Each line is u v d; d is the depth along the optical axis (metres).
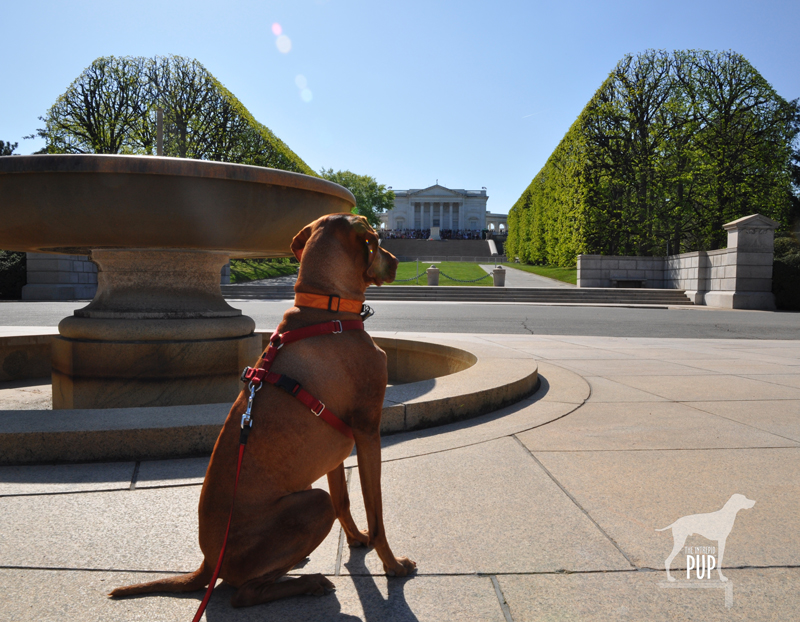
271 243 4.28
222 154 29.02
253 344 5.00
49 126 26.94
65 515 2.33
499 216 105.19
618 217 29.94
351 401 1.80
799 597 1.77
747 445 3.42
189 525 2.24
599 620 1.65
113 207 3.69
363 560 2.04
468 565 1.98
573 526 2.28
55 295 22.42
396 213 95.81
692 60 28.80
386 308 18.38
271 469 1.64
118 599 1.72
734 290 20.77
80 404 4.49
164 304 4.67
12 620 1.60
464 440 3.52
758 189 28.36
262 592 1.68
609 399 4.79
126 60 27.27
